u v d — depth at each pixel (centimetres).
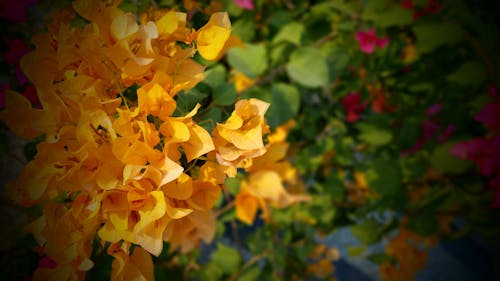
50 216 24
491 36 52
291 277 79
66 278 24
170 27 24
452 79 53
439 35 51
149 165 22
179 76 24
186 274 65
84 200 23
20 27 38
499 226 59
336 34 57
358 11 56
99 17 23
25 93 33
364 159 71
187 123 23
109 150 23
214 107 32
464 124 60
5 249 33
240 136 23
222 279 64
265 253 69
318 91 66
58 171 23
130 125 22
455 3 54
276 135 48
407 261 69
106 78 23
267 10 58
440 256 107
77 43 23
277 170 53
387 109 67
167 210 22
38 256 33
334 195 69
